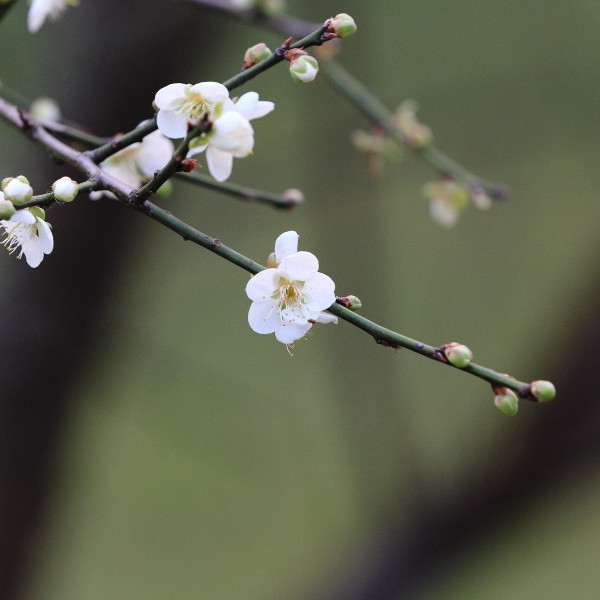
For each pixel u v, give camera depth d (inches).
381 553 96.2
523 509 93.9
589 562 149.1
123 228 89.2
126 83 87.5
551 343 95.0
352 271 98.3
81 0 88.1
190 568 141.6
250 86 123.9
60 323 89.8
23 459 91.3
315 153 99.2
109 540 144.1
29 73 94.4
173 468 148.6
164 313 141.3
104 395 102.1
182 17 86.9
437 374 143.8
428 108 121.3
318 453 136.9
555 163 141.3
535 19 130.9
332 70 85.0
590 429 90.9
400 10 134.9
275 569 137.9
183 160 75.9
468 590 104.0
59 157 77.7
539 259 146.5
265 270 76.2
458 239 149.1
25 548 94.3
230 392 107.7
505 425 95.0
